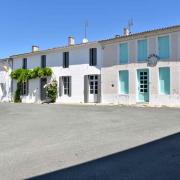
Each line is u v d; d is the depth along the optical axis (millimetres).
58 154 7117
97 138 8969
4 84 36312
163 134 9281
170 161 6230
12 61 35094
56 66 30234
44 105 24938
